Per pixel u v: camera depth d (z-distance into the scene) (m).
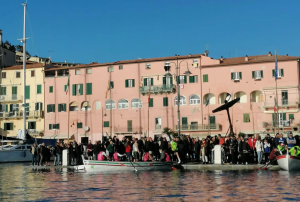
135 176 25.39
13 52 89.12
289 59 67.38
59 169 33.53
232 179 22.28
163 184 20.70
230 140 31.64
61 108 78.69
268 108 67.81
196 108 71.56
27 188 20.28
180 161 31.84
